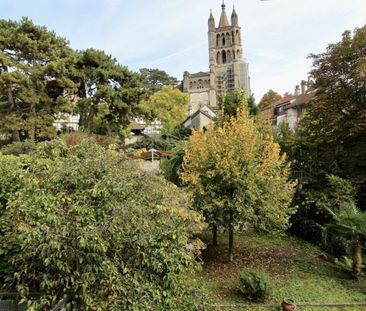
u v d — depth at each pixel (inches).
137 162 253.6
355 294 313.6
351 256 391.2
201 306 219.0
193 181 372.2
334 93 500.4
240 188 361.4
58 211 188.4
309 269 384.5
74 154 249.8
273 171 385.1
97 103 928.3
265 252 446.3
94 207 196.5
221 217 373.7
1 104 838.5
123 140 1171.9
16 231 205.8
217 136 401.1
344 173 510.9
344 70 487.5
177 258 204.1
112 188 202.2
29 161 253.8
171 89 1910.7
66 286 178.4
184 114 1875.0
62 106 857.5
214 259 411.5
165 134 1396.4
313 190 522.3
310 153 554.6
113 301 174.1
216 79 3277.6
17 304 207.3
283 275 363.3
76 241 177.6
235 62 3223.4
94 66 971.3
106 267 176.1
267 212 370.3
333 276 362.9
